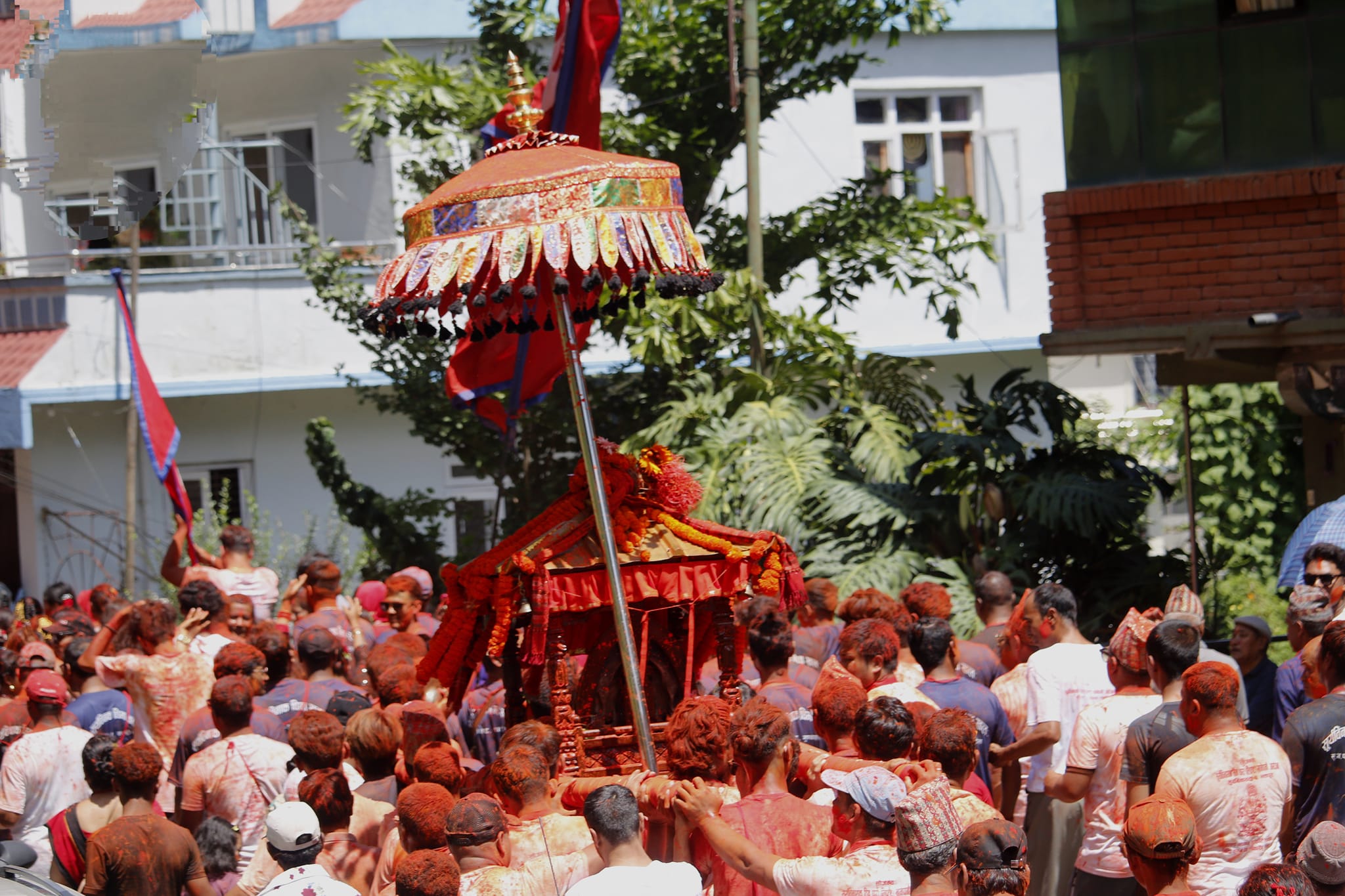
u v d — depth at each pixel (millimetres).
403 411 16938
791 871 4648
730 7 14398
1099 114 12672
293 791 6387
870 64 22828
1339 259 11914
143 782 6227
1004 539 13195
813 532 13461
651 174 5500
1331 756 5949
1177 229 12453
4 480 20875
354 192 21203
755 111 14703
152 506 20938
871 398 16422
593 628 5902
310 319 20953
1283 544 17875
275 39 20172
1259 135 12250
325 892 4898
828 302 16312
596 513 5535
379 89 15516
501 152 5926
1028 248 23438
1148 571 13109
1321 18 12016
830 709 5797
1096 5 12648
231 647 7414
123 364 20406
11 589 21984
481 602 5738
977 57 23297
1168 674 6215
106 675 7945
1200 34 12359
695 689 6051
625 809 4641
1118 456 13836
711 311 14664
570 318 6215
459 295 5660
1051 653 7102
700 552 5816
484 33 16422
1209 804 5574
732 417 14602
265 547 18703
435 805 5223
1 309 20172
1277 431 18031
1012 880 4215
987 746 6887
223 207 21047
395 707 6648
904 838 4434
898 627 7977
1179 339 12266
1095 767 6441
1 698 8938
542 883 4918
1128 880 6359
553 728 5664
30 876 4758
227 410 21219
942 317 16297
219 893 6316
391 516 17750
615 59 15711
